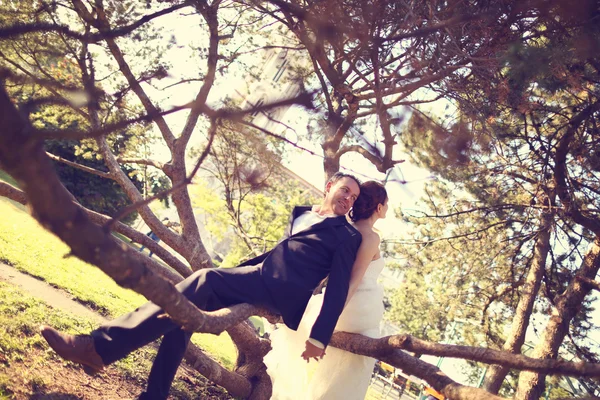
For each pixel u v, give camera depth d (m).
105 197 22.23
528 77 3.51
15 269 6.86
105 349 2.66
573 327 9.91
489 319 10.71
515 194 8.95
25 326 4.20
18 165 1.56
